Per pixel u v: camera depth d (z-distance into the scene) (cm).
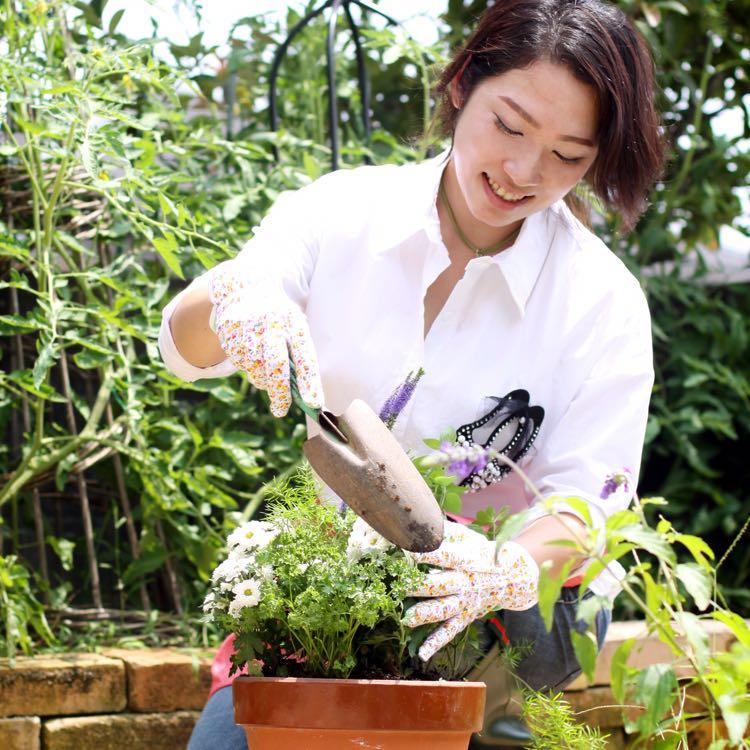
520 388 178
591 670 120
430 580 134
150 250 278
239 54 312
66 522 292
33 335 281
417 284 178
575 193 191
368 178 185
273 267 171
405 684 130
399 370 178
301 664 141
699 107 347
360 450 135
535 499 170
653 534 120
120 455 277
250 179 288
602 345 178
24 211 260
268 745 133
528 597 140
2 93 226
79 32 279
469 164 164
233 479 290
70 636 254
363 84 310
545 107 155
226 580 141
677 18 352
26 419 263
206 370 174
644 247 349
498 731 172
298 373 144
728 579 343
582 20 157
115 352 247
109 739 221
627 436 173
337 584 131
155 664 227
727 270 376
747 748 125
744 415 346
